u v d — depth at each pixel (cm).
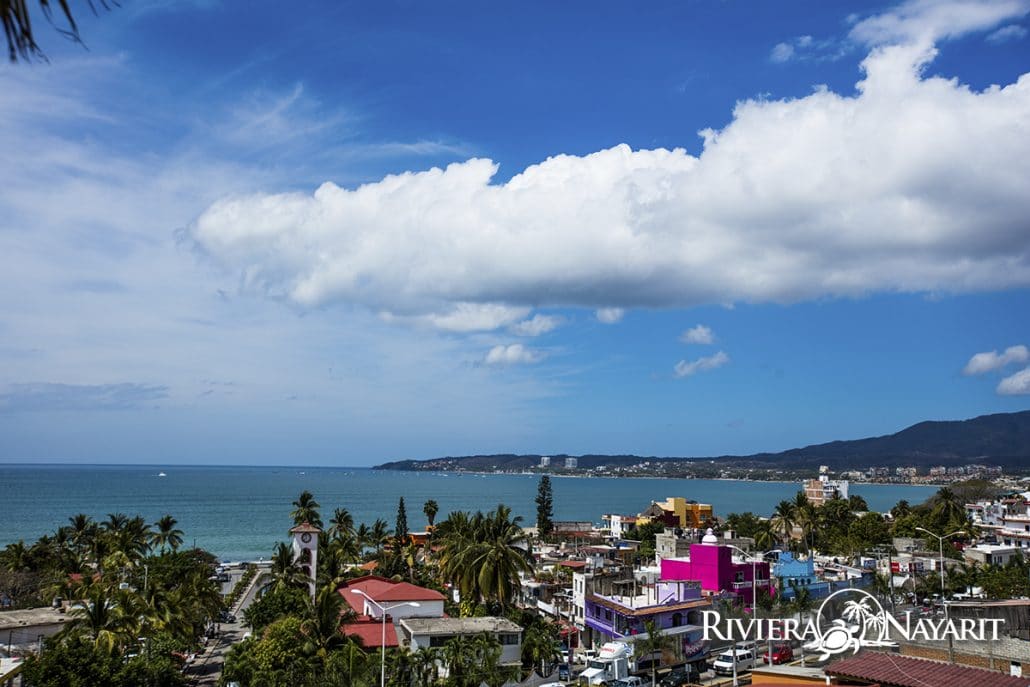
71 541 14275
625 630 7731
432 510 17450
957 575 10831
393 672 5938
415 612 7662
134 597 6969
